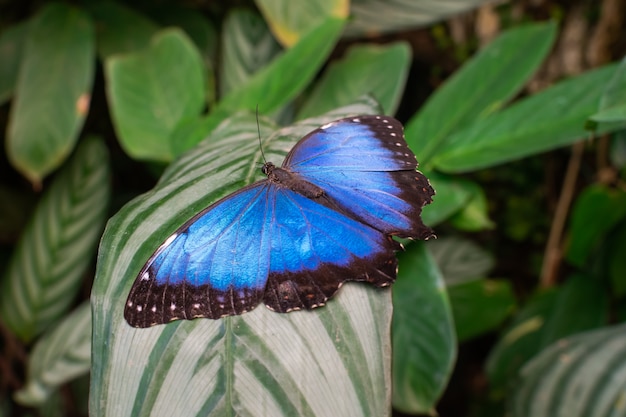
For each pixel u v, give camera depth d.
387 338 0.43
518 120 0.55
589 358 0.54
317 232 0.44
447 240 0.75
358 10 0.65
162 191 0.46
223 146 0.48
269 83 0.55
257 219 0.44
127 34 0.71
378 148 0.46
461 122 0.56
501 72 0.57
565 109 0.54
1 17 0.80
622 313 0.66
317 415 0.41
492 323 0.69
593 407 0.53
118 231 0.44
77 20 0.68
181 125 0.55
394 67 0.60
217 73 0.77
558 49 0.78
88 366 0.60
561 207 0.76
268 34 0.68
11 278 0.66
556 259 0.79
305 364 0.42
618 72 0.47
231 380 0.42
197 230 0.43
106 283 0.43
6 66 0.72
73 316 0.62
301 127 0.49
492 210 0.84
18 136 0.63
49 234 0.66
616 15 0.75
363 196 0.46
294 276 0.43
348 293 0.43
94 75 0.80
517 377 0.55
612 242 0.66
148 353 0.42
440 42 0.81
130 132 0.58
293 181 0.45
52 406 0.67
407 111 0.88
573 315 0.64
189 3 0.80
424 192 0.46
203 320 0.43
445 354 0.54
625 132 0.69
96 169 0.67
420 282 0.55
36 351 0.61
